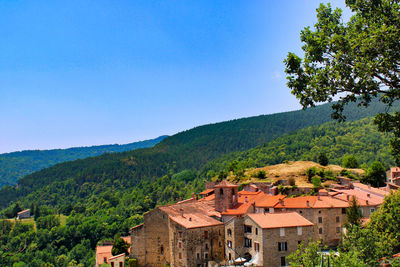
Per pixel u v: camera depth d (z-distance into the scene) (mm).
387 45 27906
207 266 83500
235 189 98375
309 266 40469
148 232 93062
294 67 32906
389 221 63375
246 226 85062
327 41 31422
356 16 32156
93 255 183125
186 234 82188
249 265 76688
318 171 143875
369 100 30969
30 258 170625
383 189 125500
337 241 91188
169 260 88812
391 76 28969
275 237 77938
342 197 101188
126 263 98875
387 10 30312
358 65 28625
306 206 92312
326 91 31719
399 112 32344
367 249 40406
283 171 156375
